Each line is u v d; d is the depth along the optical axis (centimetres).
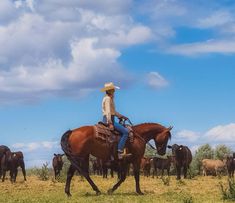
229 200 1433
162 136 1625
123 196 1507
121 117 1548
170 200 1419
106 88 1530
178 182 2272
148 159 3612
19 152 2850
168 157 3653
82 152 1507
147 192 1694
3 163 2797
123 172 1597
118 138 1538
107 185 2173
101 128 1523
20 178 3334
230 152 4584
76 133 1519
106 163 1564
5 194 1741
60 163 3309
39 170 3612
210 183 2281
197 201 1384
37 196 1614
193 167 4128
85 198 1459
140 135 1608
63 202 1383
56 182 2612
